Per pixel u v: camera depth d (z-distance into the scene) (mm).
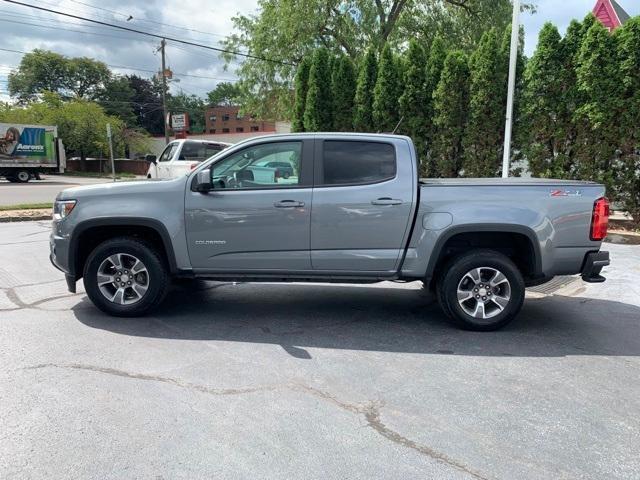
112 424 3395
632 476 2939
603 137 10984
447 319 5844
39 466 2932
